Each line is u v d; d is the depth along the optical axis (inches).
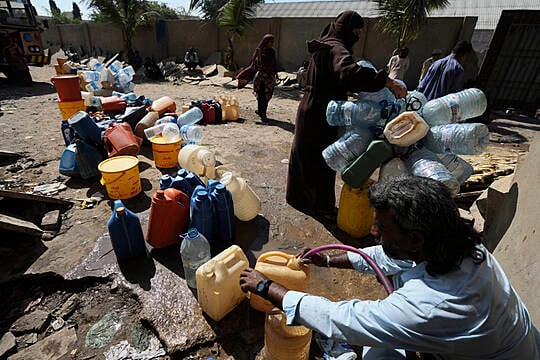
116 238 97.5
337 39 110.9
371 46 442.3
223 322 83.1
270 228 123.8
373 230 49.6
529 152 91.3
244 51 552.7
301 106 122.3
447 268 41.9
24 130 222.4
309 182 129.3
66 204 132.9
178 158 162.1
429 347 42.4
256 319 84.6
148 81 501.4
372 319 44.9
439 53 324.2
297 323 53.3
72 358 75.7
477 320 39.9
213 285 78.1
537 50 306.0
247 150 204.8
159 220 101.9
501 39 315.3
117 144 152.7
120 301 91.0
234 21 467.8
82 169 148.8
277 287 58.5
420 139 97.0
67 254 105.6
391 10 360.8
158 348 78.0
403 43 372.2
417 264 48.0
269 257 81.6
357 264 71.3
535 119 308.2
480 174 145.1
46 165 170.6
